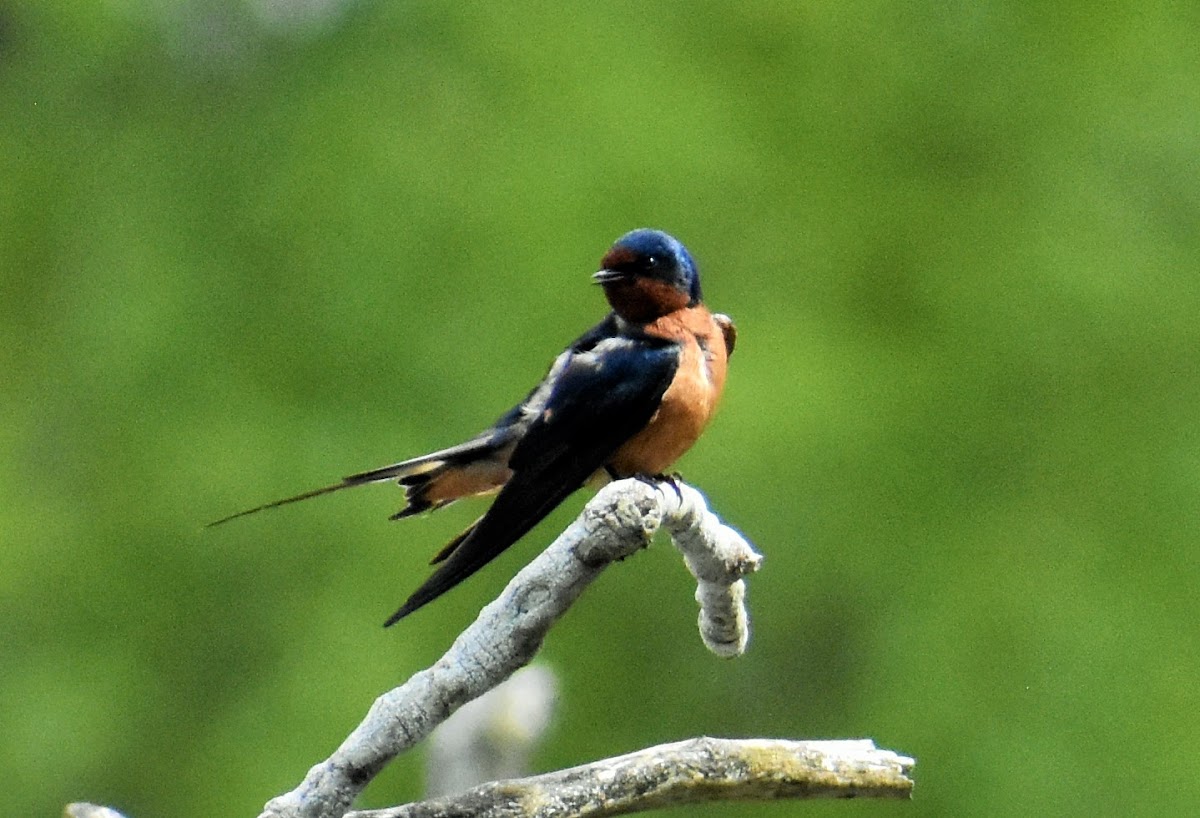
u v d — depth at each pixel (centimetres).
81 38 1919
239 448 1605
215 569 1598
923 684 1477
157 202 1777
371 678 1511
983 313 1585
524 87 1673
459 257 1608
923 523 1516
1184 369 1560
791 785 590
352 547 1568
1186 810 1405
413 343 1596
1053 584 1493
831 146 1648
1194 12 1714
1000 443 1550
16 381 1738
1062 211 1627
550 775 583
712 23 1684
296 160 1723
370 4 1805
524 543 1563
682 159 1603
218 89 1873
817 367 1527
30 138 1881
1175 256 1603
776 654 1559
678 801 586
